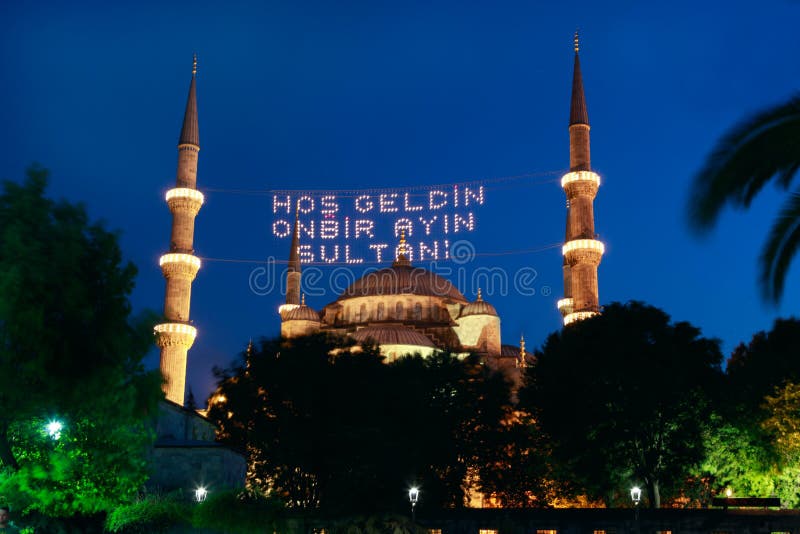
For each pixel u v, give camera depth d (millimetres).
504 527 58969
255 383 69375
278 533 42219
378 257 99688
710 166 20609
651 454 64250
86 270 35781
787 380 65625
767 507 62312
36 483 34656
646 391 63188
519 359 120188
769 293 23422
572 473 69250
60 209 35906
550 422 68625
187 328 105812
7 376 32969
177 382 104500
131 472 36500
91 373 34531
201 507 40375
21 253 33625
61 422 35156
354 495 61406
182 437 67812
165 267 108438
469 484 76812
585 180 105750
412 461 67000
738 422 64375
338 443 64188
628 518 57188
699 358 65250
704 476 73125
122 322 36375
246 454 67688
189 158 113062
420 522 57625
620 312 68250
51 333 33562
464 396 76062
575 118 109062
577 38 113812
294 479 68125
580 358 66938
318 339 72750
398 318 126562
